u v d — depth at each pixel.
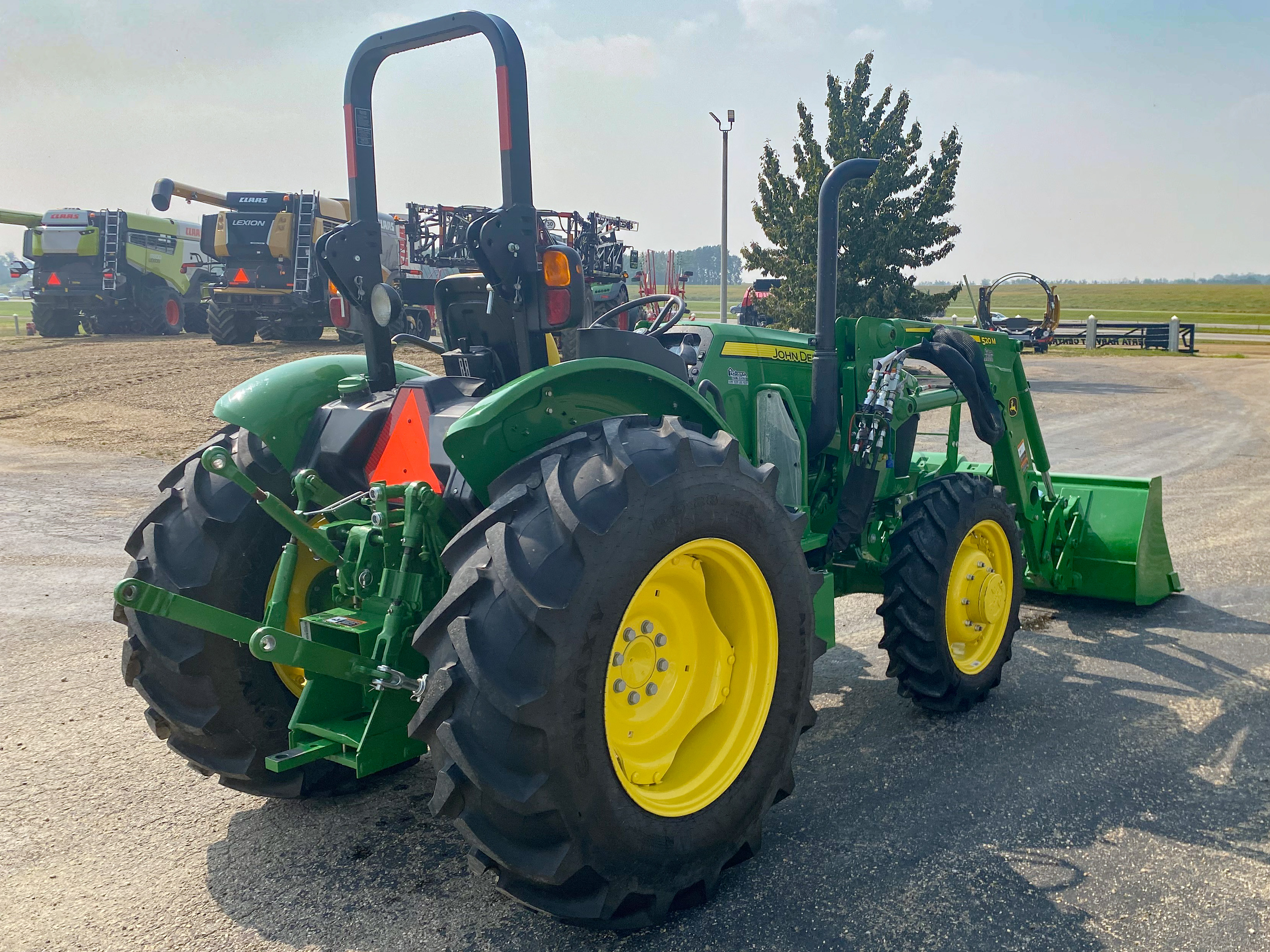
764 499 2.68
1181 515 7.61
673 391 2.79
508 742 2.15
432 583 2.62
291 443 3.05
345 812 3.16
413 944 2.44
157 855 2.89
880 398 3.95
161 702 2.92
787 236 20.34
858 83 19.44
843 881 2.69
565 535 2.25
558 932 2.48
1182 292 147.25
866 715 3.95
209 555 2.92
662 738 2.59
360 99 3.02
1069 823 3.00
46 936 2.48
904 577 3.75
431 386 2.78
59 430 12.20
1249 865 2.74
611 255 17.09
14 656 4.64
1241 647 4.67
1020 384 5.00
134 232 24.20
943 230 19.77
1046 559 5.14
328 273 3.01
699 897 2.56
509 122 2.57
